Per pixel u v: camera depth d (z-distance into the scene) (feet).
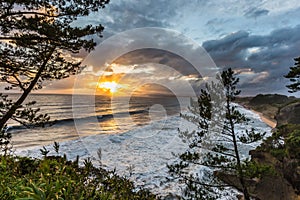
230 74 22.34
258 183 30.86
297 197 27.68
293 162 30.32
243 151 47.52
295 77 52.75
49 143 62.39
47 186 4.39
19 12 20.76
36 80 24.52
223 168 24.13
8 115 21.53
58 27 21.25
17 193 4.30
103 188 6.47
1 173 5.90
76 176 6.26
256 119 130.11
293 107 93.61
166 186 30.96
